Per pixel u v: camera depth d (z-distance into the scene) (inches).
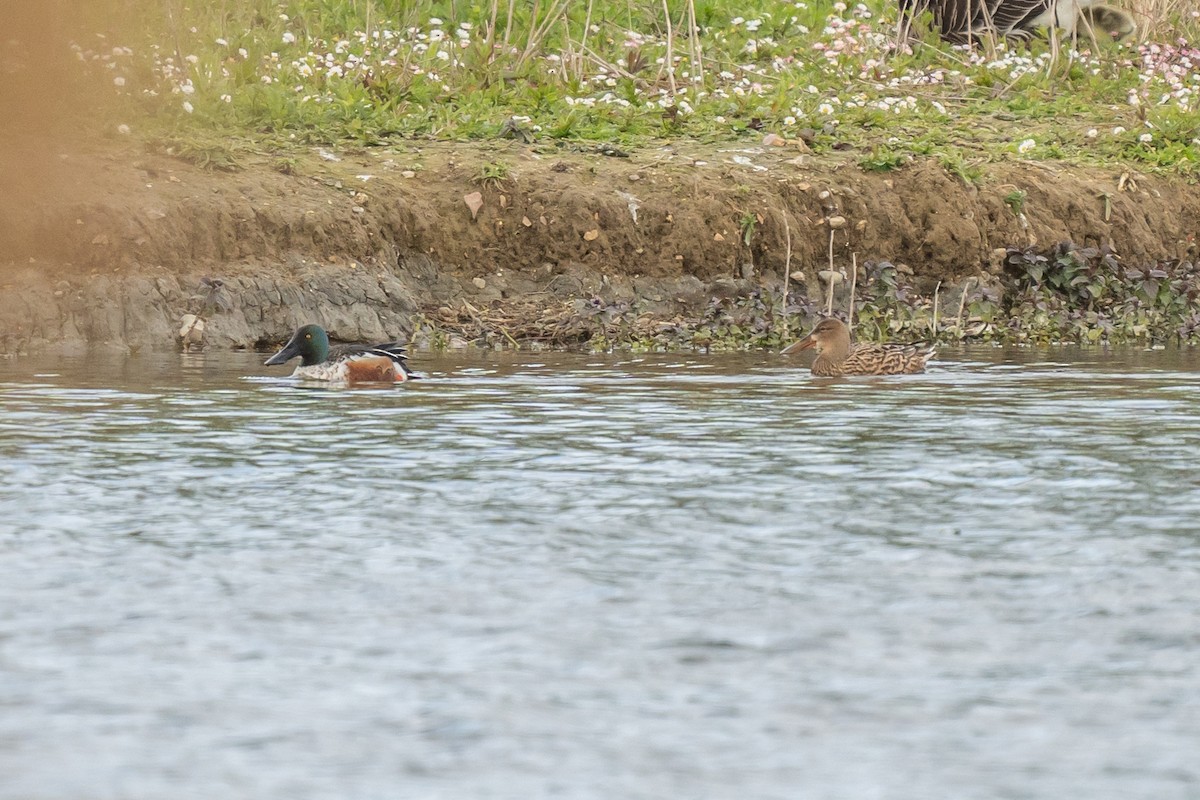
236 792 578.2
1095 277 2578.7
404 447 1274.6
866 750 621.0
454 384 1737.2
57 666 713.6
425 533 964.0
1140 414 1486.2
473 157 2506.2
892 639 757.3
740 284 2440.9
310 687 689.6
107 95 2407.7
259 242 2239.2
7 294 2066.9
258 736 633.6
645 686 692.7
